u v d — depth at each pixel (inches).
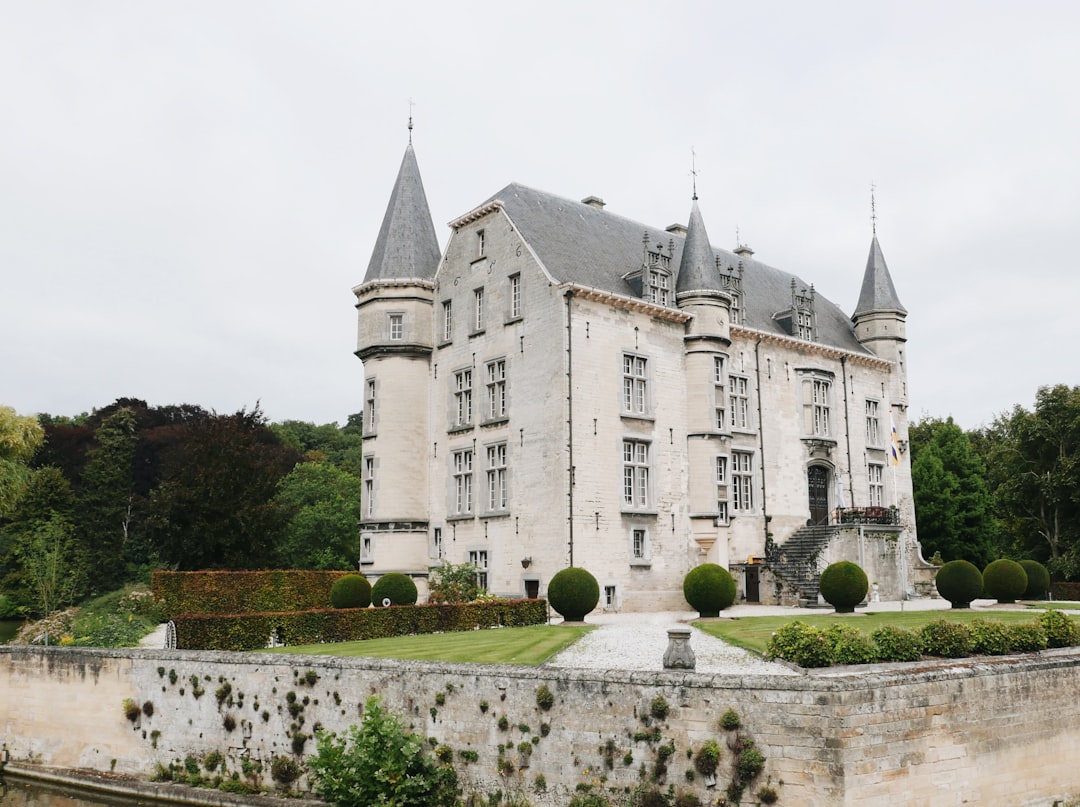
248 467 1747.0
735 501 1713.8
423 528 1674.5
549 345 1466.5
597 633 1095.0
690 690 641.0
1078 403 1980.8
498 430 1551.4
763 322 1893.5
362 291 1758.1
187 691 916.0
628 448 1517.0
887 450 2041.1
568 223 1681.8
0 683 1075.9
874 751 600.7
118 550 2212.1
